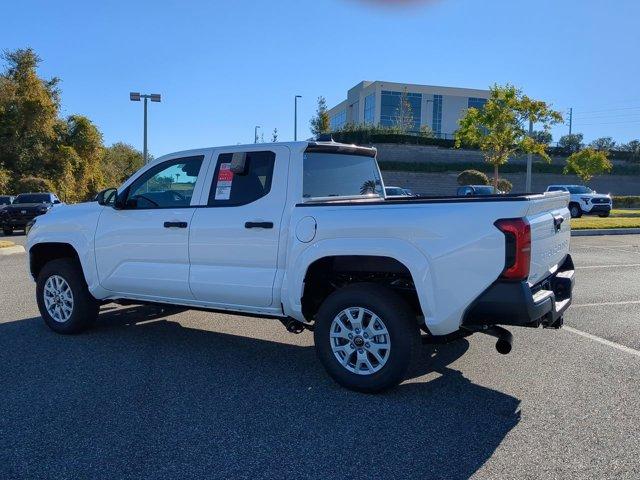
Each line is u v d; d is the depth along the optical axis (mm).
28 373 5172
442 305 4309
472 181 41719
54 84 43062
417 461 3523
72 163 42781
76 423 4090
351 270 4762
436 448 3693
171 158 5820
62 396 4605
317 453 3635
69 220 6434
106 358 5645
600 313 7449
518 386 4820
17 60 40188
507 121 25828
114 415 4227
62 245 6598
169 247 5629
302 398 4570
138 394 4652
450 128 81375
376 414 4242
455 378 5027
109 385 4859
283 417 4191
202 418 4176
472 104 81812
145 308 7934
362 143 52656
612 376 5055
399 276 4836
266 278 5055
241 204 5266
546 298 4410
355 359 4738
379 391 4605
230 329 6793
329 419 4156
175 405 4422
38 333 6609
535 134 37500
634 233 19031
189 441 3805
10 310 7852
